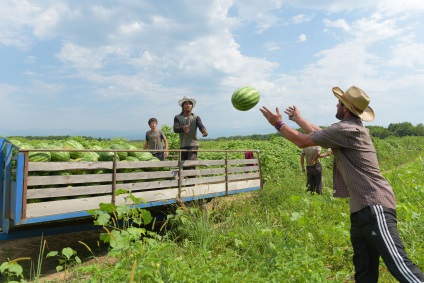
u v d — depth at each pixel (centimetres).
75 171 582
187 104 854
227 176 822
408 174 1012
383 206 362
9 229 523
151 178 654
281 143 2158
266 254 481
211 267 441
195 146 870
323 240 571
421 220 630
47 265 588
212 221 696
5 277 508
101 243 697
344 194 412
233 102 491
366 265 389
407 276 339
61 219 524
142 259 399
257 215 760
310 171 1034
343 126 381
